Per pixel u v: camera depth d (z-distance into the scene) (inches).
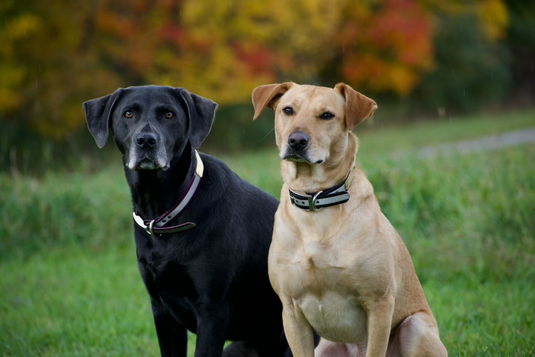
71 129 797.2
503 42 1573.6
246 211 187.3
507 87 1489.9
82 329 246.5
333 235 167.8
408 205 357.4
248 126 1048.2
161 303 181.6
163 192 173.3
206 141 1029.2
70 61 788.0
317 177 171.3
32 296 297.3
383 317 167.2
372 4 1085.1
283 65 914.1
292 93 177.9
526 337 214.5
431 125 1190.9
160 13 848.9
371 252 165.9
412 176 371.9
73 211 396.8
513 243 311.4
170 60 841.5
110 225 390.3
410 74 1107.9
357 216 169.3
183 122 179.3
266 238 189.9
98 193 408.2
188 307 178.1
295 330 175.6
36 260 361.1
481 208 327.6
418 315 183.3
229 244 177.6
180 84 853.2
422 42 1072.2
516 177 350.3
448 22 1328.7
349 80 1116.5
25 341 236.2
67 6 772.0
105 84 809.5
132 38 825.5
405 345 178.5
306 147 166.1
